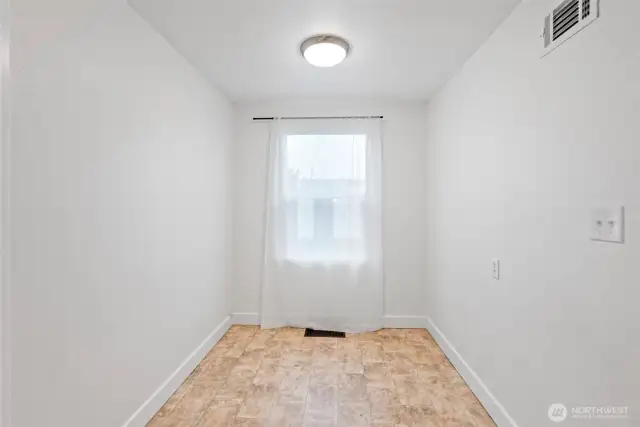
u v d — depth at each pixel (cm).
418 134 352
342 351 295
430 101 339
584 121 129
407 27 205
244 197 360
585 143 129
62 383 138
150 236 201
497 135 200
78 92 145
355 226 349
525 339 169
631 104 109
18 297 119
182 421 197
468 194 244
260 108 357
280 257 353
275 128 353
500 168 196
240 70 271
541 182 157
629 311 110
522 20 174
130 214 182
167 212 222
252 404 214
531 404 163
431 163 334
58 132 135
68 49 140
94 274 155
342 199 351
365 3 181
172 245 228
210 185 296
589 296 127
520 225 174
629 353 110
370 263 348
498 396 196
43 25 128
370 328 345
